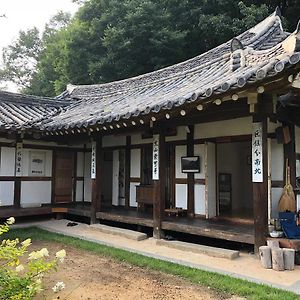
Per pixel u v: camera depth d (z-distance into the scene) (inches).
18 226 368.2
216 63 350.6
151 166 394.9
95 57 855.7
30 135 410.0
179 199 357.4
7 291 112.0
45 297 168.4
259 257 230.1
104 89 506.0
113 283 191.0
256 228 235.1
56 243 293.1
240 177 431.2
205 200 329.7
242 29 653.3
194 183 343.9
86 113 389.7
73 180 470.9
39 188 434.9
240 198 428.1
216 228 269.9
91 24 867.4
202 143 339.6
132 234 303.6
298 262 221.0
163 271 210.8
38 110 467.5
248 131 302.8
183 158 352.5
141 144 407.5
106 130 359.3
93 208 372.8
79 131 338.6
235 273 200.7
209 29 704.4
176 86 347.6
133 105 316.8
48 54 1248.8
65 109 485.4
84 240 297.1
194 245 259.6
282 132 278.4
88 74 896.3
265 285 179.8
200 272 202.7
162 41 745.0
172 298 168.6
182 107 231.0
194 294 173.5
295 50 174.4
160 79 409.4
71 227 362.6
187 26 788.0
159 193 302.2
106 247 268.8
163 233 301.6
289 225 238.5
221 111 254.7
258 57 264.2
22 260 237.8
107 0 862.5
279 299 160.1
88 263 231.5
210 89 207.2
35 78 1421.0
